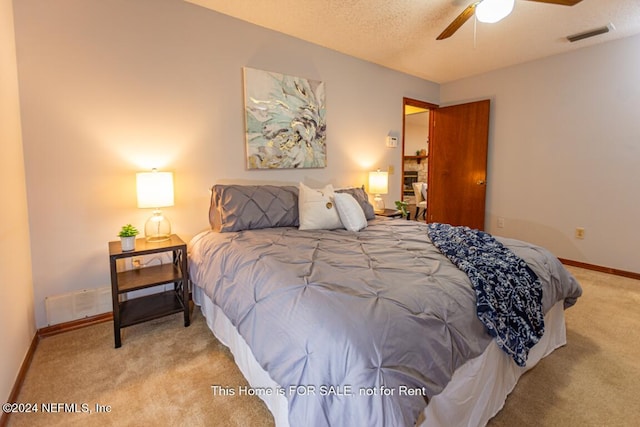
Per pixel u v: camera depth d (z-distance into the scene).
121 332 2.18
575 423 1.40
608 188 3.38
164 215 2.55
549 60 3.66
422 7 2.53
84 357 1.89
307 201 2.54
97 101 2.21
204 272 2.08
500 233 4.27
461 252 1.73
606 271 3.42
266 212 2.54
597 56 3.33
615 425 1.39
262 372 1.43
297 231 2.40
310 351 1.05
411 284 1.32
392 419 0.88
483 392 1.34
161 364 1.83
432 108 4.68
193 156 2.64
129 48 2.30
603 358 1.88
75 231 2.21
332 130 3.52
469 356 1.19
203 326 2.26
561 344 2.01
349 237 2.19
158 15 2.40
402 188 4.36
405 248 1.88
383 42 3.22
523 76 3.88
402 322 1.07
